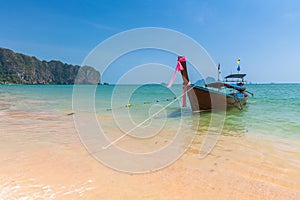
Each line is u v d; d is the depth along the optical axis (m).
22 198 2.58
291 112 10.73
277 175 3.42
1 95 24.06
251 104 14.65
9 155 4.03
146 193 2.80
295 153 4.45
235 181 3.21
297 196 2.79
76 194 2.71
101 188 2.89
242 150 4.67
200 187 3.00
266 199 2.72
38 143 4.89
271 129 6.83
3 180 3.02
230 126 7.35
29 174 3.23
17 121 7.76
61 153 4.24
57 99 18.77
